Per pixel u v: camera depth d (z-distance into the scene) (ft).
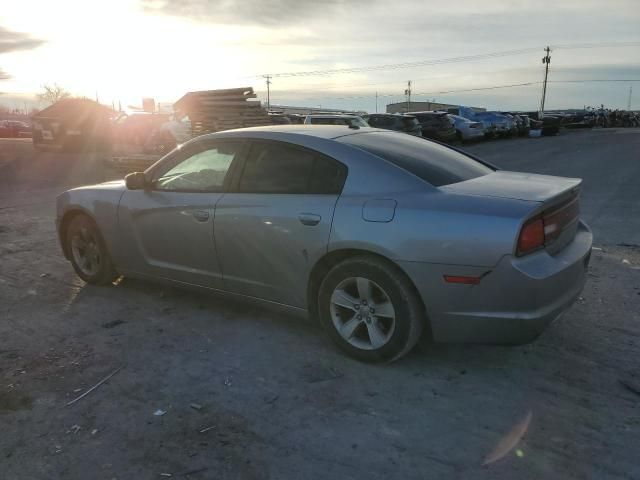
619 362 11.91
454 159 13.37
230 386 11.07
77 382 11.28
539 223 10.32
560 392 10.75
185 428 9.68
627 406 10.25
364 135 13.28
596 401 10.43
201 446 9.18
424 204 10.78
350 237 11.23
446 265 10.37
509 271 9.94
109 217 15.71
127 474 8.51
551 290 10.30
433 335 11.05
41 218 28.43
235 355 12.39
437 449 9.07
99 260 16.60
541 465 8.64
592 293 15.94
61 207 17.15
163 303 15.55
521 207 10.20
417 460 8.80
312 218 11.75
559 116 144.36
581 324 13.83
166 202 14.30
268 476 8.46
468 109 98.58
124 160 48.80
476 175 12.66
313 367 11.81
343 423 9.80
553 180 12.44
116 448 9.14
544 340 12.97
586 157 60.80
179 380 11.32
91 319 14.49
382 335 11.50
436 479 8.36
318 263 11.94
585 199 32.94
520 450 9.01
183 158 14.48
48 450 9.09
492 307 10.23
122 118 56.90
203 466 8.70
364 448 9.11
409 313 11.04
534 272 10.02
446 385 11.05
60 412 10.19
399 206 10.94
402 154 12.39
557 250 11.11
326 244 11.59
